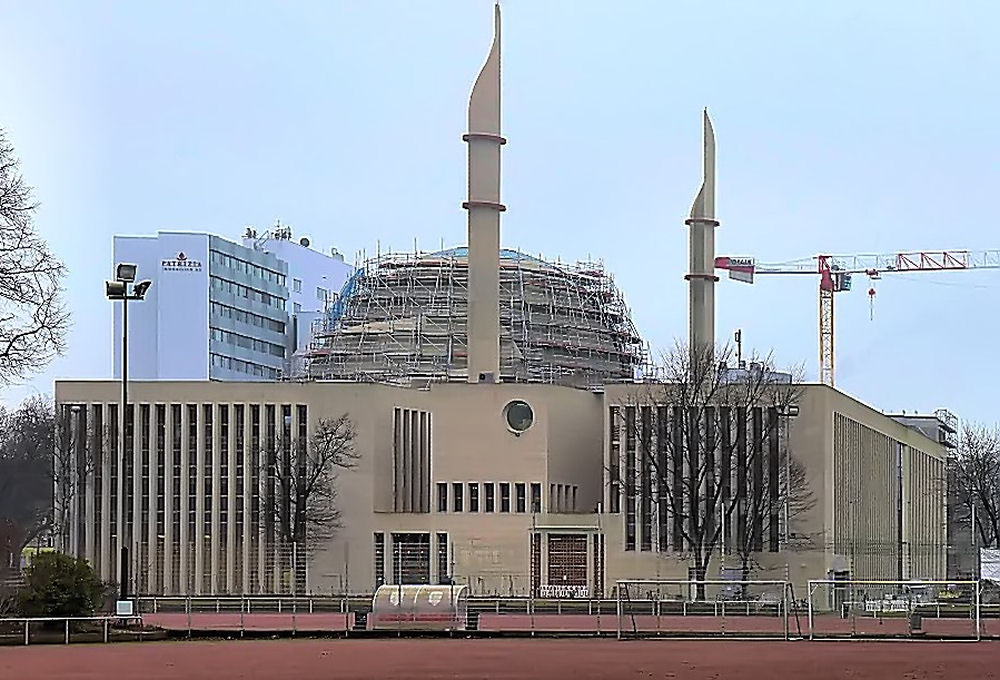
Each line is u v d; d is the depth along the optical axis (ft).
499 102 465.88
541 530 451.12
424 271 517.55
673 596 400.26
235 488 458.09
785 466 455.22
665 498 453.17
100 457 458.09
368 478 456.04
